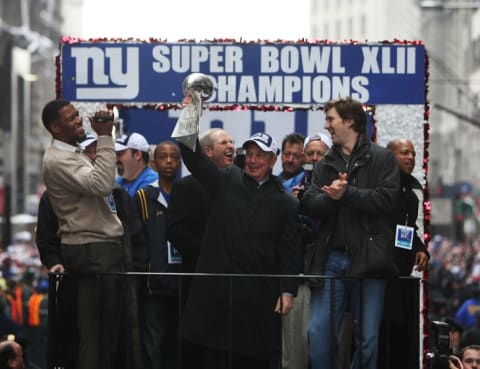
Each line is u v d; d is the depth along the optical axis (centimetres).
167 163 1075
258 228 943
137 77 1166
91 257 946
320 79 1164
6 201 4334
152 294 1030
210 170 948
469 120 3409
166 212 1033
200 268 950
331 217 935
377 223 927
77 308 955
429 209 1152
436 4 3594
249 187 951
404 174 1061
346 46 1163
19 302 1945
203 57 1164
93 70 1167
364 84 1164
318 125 1174
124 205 1043
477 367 1173
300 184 1105
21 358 1144
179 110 1168
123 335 955
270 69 1166
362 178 929
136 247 1052
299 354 1015
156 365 1031
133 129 1170
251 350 929
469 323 2094
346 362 945
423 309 1096
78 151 955
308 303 1016
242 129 1174
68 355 953
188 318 937
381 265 920
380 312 943
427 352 1095
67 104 947
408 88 1163
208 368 953
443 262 4331
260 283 934
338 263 938
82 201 948
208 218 979
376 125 1162
